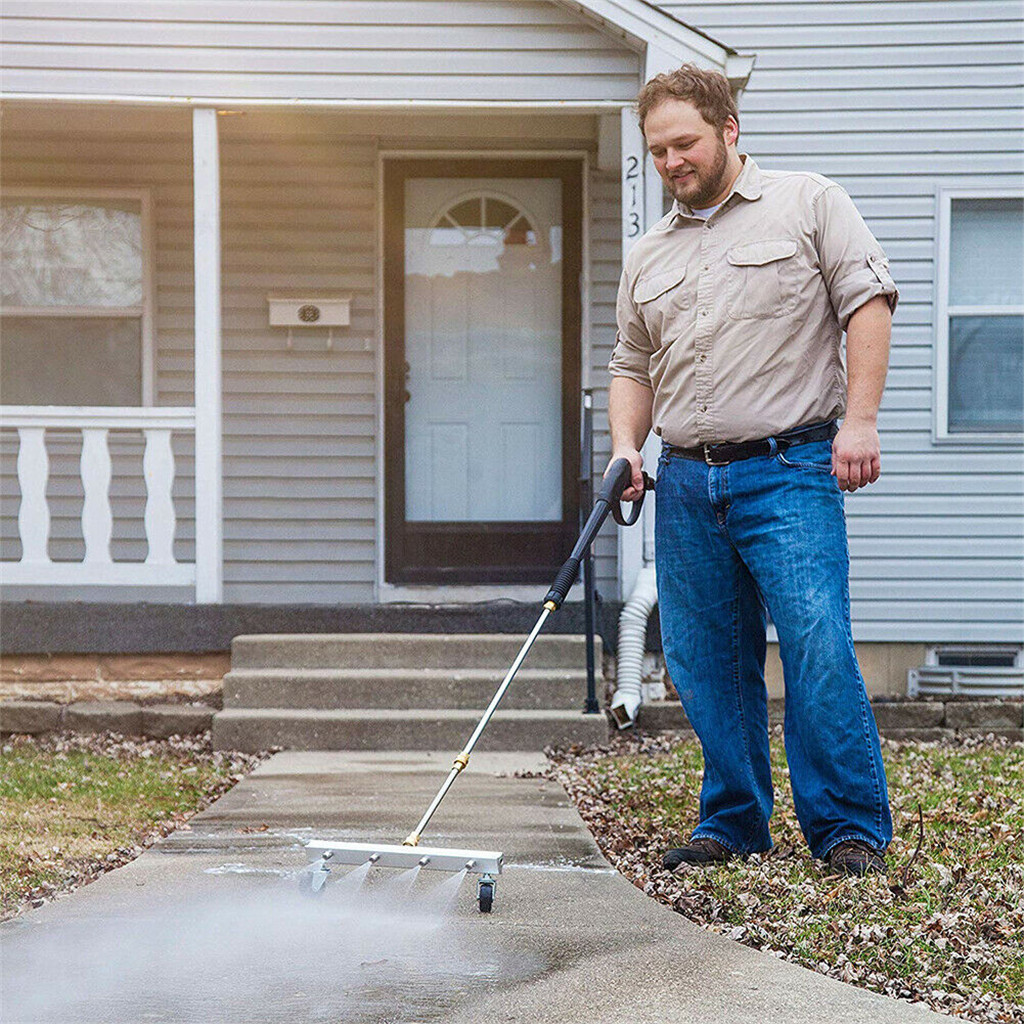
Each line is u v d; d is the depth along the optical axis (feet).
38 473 23.26
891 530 25.31
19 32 22.70
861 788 12.52
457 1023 8.51
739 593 13.24
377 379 27.53
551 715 21.81
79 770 19.38
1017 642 25.17
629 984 9.31
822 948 10.32
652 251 13.17
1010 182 25.38
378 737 21.57
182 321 27.35
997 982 9.52
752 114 25.55
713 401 12.73
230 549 27.53
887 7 25.45
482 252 27.96
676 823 15.39
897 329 25.39
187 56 22.82
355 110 23.18
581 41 22.86
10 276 27.32
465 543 27.99
